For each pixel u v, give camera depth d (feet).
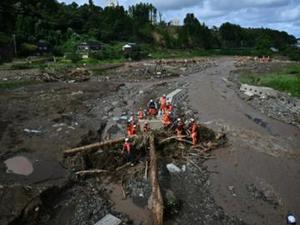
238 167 72.28
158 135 81.66
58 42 368.48
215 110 122.31
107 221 51.78
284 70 246.47
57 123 99.81
